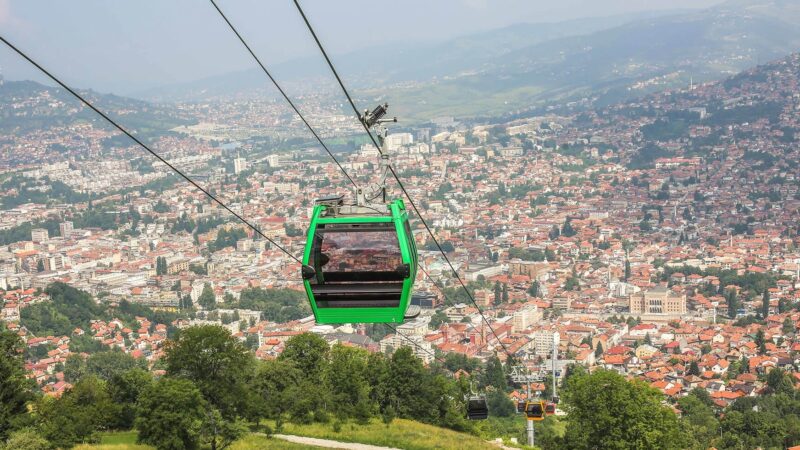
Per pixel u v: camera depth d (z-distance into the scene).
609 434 95.44
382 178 35.12
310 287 32.59
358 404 115.12
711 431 145.50
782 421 144.00
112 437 98.81
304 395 111.50
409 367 119.50
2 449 83.44
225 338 96.25
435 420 119.81
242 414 99.19
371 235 32.53
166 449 88.62
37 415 93.31
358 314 32.78
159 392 88.50
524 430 141.88
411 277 32.53
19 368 90.25
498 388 173.75
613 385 95.75
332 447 101.94
